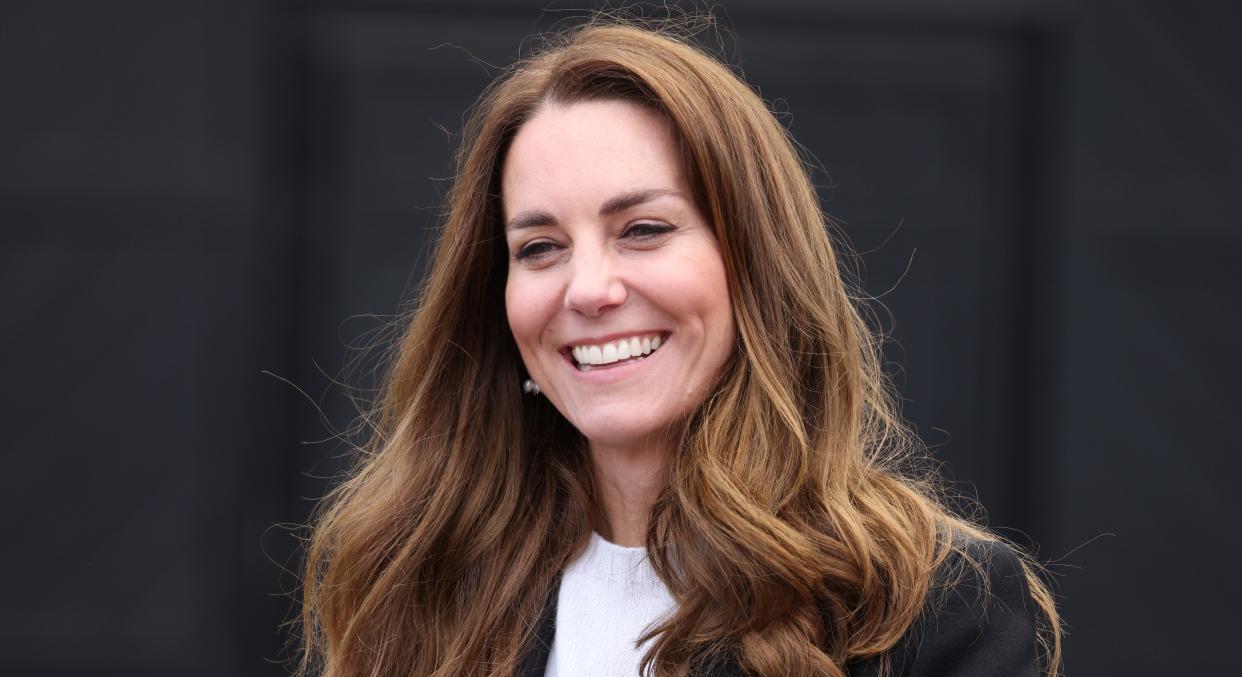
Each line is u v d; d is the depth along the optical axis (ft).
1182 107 56.75
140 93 55.52
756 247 21.43
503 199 23.34
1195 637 56.80
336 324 57.88
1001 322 58.54
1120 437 57.00
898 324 58.85
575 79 21.50
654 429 21.52
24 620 55.42
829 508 20.66
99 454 55.98
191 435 56.08
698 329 21.21
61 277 56.03
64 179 55.31
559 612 22.98
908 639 20.04
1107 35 56.80
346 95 58.03
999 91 58.70
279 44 56.18
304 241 57.88
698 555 20.79
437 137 58.18
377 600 24.52
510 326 23.04
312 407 57.52
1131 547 56.95
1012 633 20.03
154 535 55.83
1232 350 56.75
